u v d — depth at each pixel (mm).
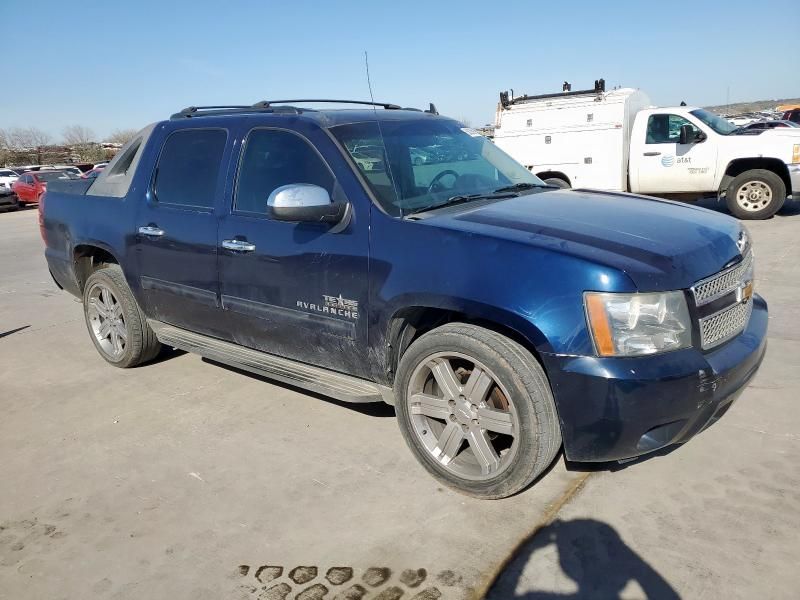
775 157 10508
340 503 3092
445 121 4371
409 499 3094
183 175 4254
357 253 3266
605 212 3275
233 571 2672
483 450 3002
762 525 2732
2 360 5508
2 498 3309
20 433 4047
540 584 2484
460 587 2502
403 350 3326
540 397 2771
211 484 3326
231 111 4242
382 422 3922
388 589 2516
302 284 3516
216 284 4008
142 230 4426
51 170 27875
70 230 5066
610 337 2602
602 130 11750
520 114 12539
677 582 2447
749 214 10727
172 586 2607
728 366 2766
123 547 2863
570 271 2666
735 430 3512
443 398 3104
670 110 11406
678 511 2861
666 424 2686
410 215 3246
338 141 3527
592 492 3047
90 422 4141
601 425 2656
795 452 3268
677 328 2654
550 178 12500
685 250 2814
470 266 2883
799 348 4605
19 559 2824
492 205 3410
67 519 3096
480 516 2926
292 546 2803
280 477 3355
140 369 5051
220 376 4805
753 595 2359
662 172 11438
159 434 3914
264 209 3748
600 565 2562
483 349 2855
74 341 5953
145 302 4621
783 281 6387
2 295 8281
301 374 3699
